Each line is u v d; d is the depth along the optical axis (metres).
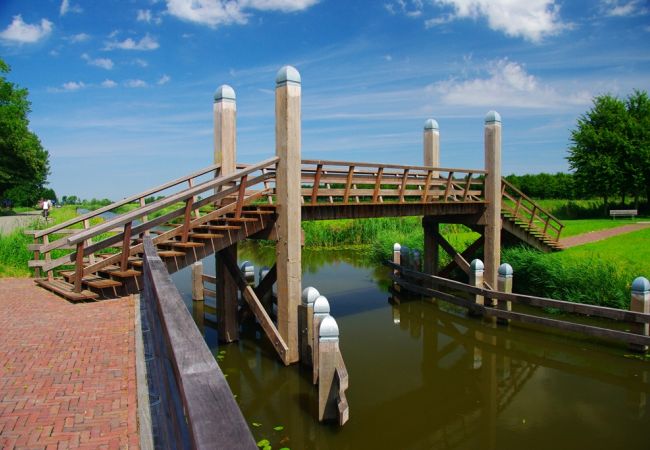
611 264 12.45
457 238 19.50
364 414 6.86
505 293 10.59
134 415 3.30
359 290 15.21
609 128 32.28
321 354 6.32
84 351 4.66
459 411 6.98
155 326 3.56
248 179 8.21
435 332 10.96
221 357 8.90
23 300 6.97
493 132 12.73
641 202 34.72
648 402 7.18
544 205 34.03
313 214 9.26
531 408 7.05
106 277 7.52
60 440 2.94
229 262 9.41
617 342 9.48
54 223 17.12
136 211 6.81
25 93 44.16
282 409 6.88
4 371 4.12
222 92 9.12
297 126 8.16
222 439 1.08
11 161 42.19
